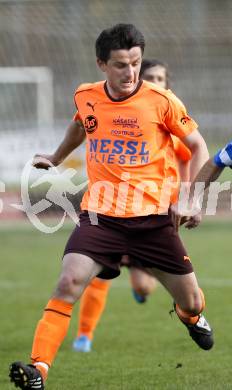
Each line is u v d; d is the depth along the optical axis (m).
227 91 52.94
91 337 19.09
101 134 13.36
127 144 13.26
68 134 14.64
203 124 53.16
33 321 22.67
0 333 21.00
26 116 51.94
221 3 53.03
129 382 15.12
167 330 21.25
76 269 12.63
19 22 52.91
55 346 12.51
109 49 12.73
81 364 17.17
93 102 13.45
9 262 34.12
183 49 52.72
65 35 52.66
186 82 53.03
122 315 23.58
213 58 52.75
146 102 13.23
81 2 53.03
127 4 53.34
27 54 52.91
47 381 15.41
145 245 13.28
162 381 15.13
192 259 33.69
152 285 20.80
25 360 17.55
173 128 13.36
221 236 41.16
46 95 53.22
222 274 29.88
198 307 13.77
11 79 52.75
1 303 25.52
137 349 18.83
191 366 16.62
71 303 12.66
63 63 53.03
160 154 13.38
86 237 12.95
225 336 19.89
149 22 52.72
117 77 12.88
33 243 39.81
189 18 52.81
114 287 29.20
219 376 15.46
